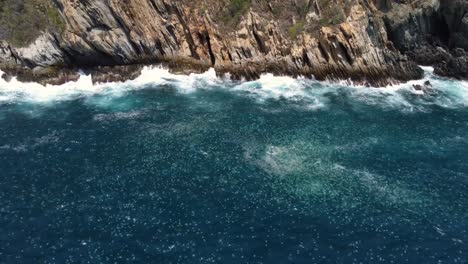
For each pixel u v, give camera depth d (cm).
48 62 7875
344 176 5572
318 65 7800
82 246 4591
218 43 7894
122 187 5344
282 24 8106
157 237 4706
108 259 4453
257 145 6125
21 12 8012
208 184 5419
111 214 4969
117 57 7969
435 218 4972
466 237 4741
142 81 7812
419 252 4575
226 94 7406
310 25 7925
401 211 5062
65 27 7825
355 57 7650
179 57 8075
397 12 8238
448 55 8306
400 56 7975
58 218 4912
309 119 6719
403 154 5975
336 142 6203
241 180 5491
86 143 6119
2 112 6850
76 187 5334
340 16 7762
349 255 4544
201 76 7925
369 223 4906
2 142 6116
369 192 5325
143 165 5706
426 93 7462
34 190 5288
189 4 8025
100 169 5622
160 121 6644
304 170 5666
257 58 7931
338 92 7481
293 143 6172
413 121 6706
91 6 7638
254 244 4659
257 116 6781
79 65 8012
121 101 7200
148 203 5125
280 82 7744
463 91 7581
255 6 8138
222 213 5019
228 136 6306
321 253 4566
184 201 5166
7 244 4603
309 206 5131
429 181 5494
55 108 6994
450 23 8381
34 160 5778
